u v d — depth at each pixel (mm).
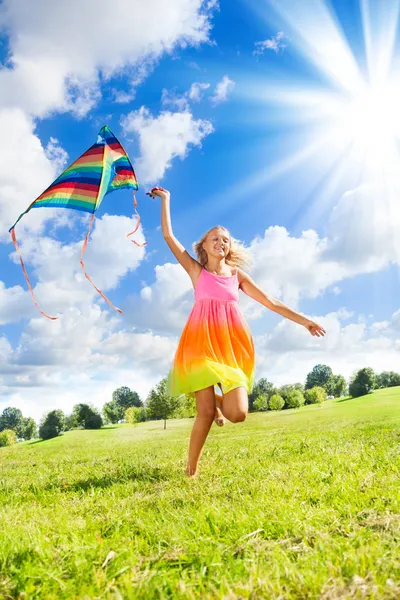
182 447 8961
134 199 4574
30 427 68625
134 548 2568
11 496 4613
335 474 4008
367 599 1703
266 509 3055
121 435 20812
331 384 67062
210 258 4488
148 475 5129
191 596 1840
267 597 1773
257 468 4852
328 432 9125
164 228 4531
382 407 24453
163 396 32719
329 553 2152
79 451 10891
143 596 1922
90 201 4219
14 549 2549
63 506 3885
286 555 2189
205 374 3934
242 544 2463
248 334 4277
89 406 41438
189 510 3215
